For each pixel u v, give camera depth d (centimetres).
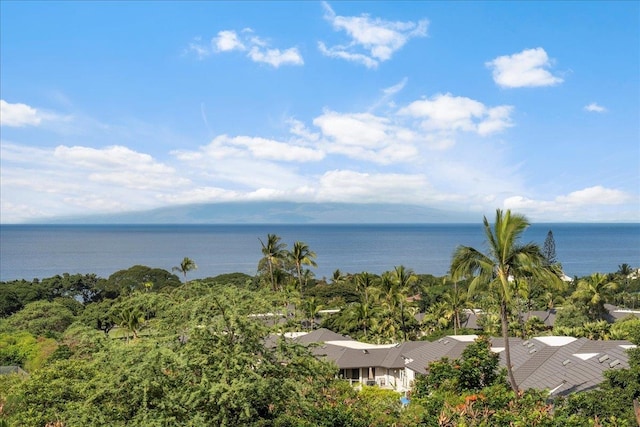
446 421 1181
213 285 1557
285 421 1241
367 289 6631
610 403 1571
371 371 4241
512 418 1140
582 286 5794
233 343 1330
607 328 4531
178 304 1416
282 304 1502
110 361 1295
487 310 5975
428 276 10781
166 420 1131
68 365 1952
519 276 2320
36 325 5550
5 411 1800
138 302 1507
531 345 3253
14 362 4166
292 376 1370
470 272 2339
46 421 1684
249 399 1241
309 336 4759
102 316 5616
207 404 1223
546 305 7450
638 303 8588
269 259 5716
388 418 1226
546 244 11194
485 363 1822
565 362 2741
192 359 1252
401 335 5938
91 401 1257
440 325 6300
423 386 1861
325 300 8556
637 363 1817
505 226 2245
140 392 1204
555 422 1134
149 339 1296
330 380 1511
